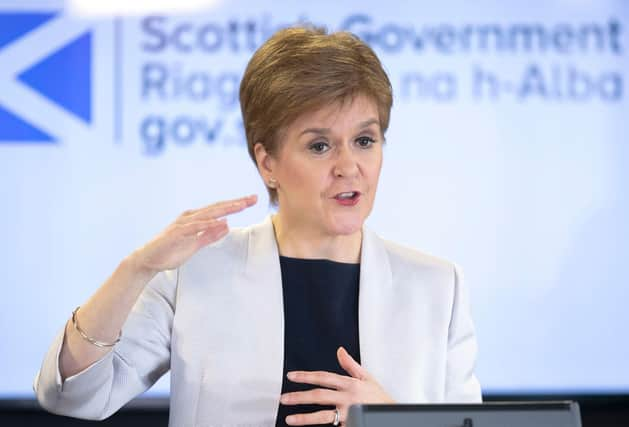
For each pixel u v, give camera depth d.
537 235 10.95
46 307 10.78
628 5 11.08
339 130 5.03
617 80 11.10
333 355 5.38
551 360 10.88
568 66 11.09
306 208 5.14
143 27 11.04
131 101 10.96
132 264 4.75
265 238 5.57
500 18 11.11
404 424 3.88
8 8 10.98
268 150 5.23
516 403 4.00
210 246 5.54
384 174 10.90
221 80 11.02
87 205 10.86
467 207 10.93
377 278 5.52
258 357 5.27
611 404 10.82
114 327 4.86
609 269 10.96
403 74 11.02
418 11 11.08
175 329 5.34
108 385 5.08
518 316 10.89
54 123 10.91
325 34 5.22
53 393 4.98
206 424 5.20
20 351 10.76
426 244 10.89
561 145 11.03
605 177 11.02
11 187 10.84
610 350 10.91
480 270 10.90
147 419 11.10
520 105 11.04
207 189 10.92
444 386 5.48
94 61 10.99
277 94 5.02
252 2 11.07
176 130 10.95
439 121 10.98
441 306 5.56
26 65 10.95
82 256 10.83
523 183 10.98
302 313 5.43
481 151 10.98
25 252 10.80
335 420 4.70
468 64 11.05
